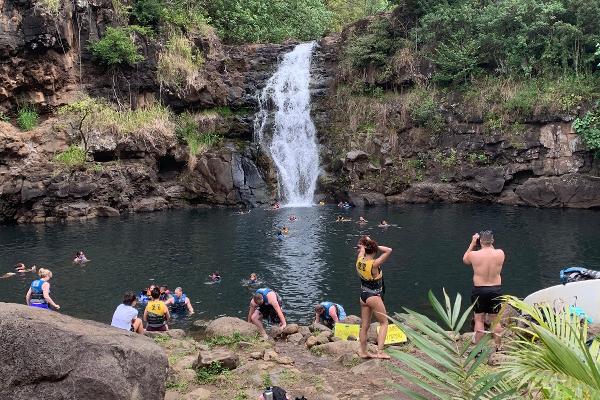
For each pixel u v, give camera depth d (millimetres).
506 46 28859
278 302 10008
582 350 3111
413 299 12828
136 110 30141
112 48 29250
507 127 27672
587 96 25875
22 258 17391
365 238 7094
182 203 28906
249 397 6078
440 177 28703
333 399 5910
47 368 4309
